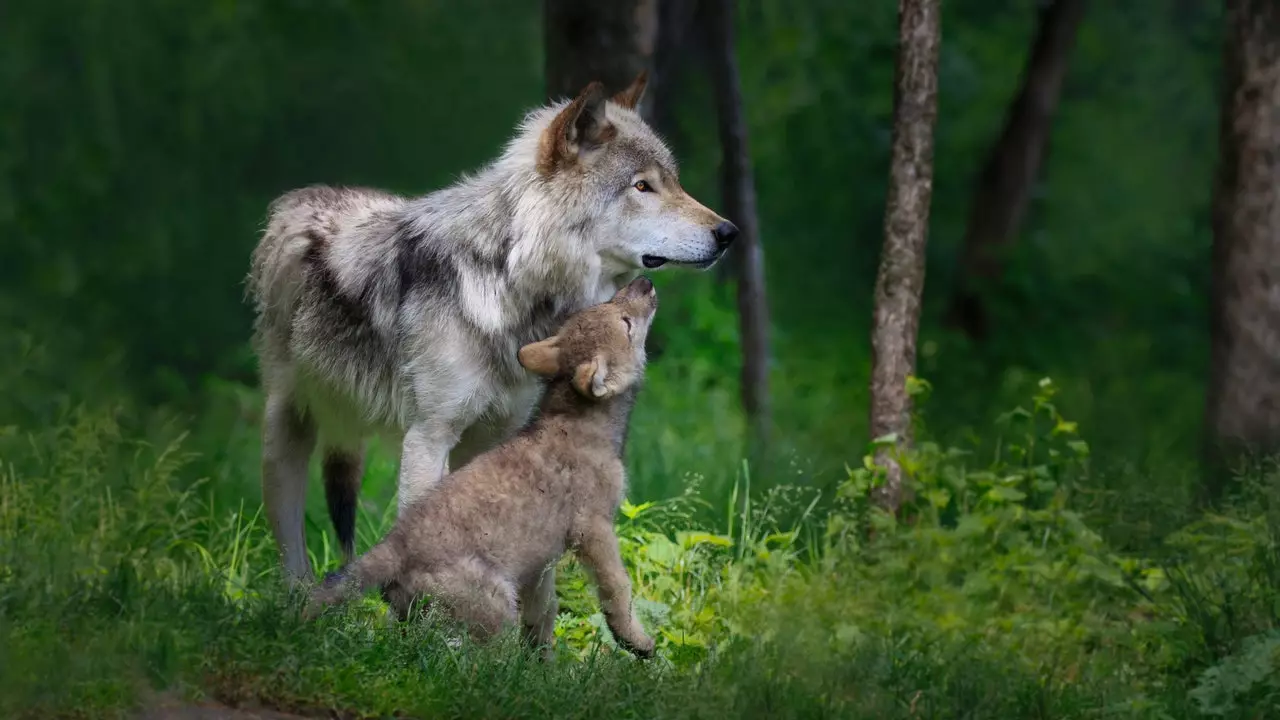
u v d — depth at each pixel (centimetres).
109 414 1212
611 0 1422
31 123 2469
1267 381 1377
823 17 2816
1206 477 1395
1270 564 1035
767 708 777
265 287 1074
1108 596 1112
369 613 820
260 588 838
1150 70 3033
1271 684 877
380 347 993
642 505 1124
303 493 1098
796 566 1127
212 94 2673
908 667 877
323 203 1071
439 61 2916
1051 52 2442
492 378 973
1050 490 1186
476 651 784
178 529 1098
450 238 977
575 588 1029
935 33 1211
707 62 2411
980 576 1080
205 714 688
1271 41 1362
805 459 1428
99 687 675
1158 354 2355
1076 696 884
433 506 837
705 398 1842
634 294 914
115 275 2283
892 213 1223
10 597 739
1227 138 1398
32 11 2578
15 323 2011
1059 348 2312
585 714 748
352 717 721
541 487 855
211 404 1812
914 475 1159
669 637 974
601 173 969
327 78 2817
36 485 1087
